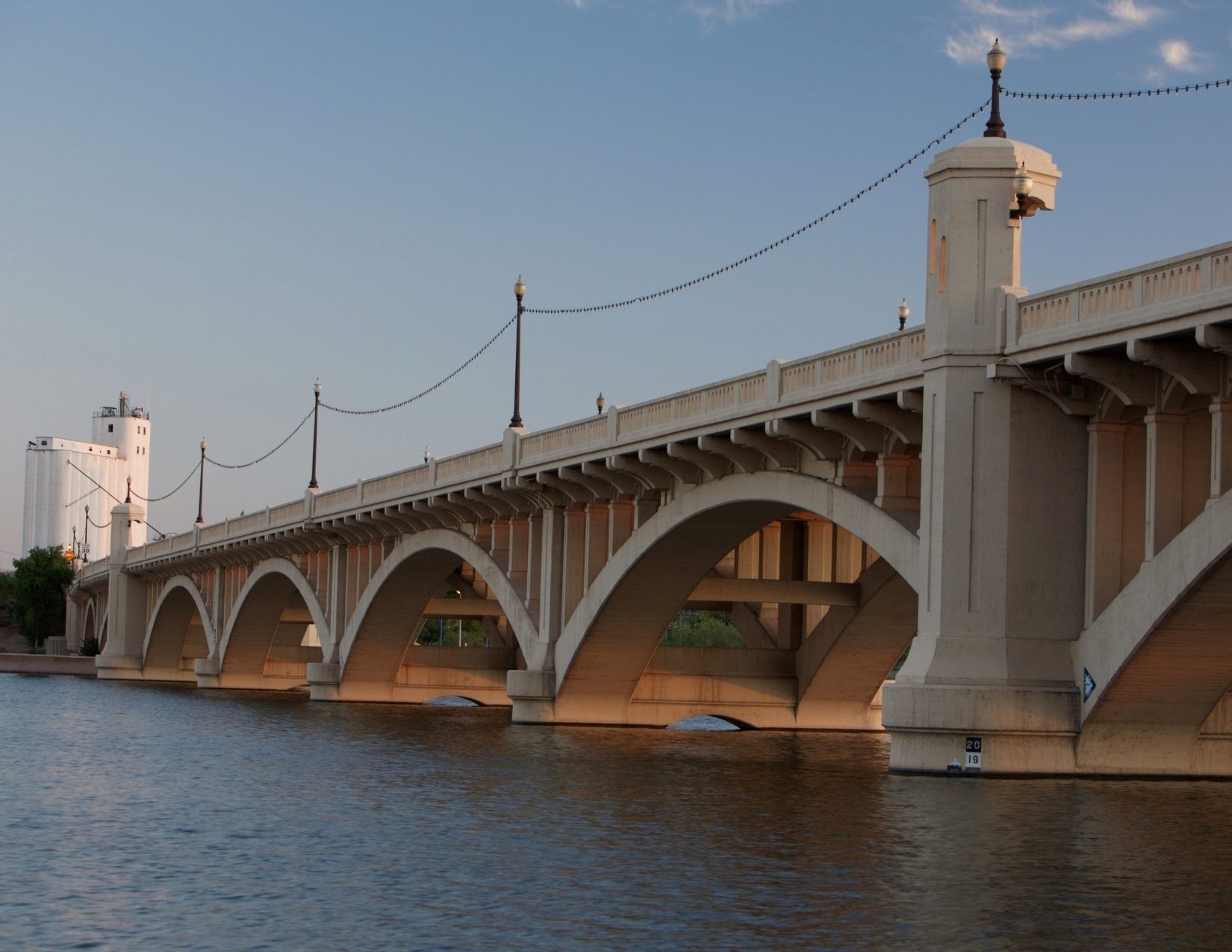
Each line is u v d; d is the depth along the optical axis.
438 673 73.69
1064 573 30.64
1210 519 26.38
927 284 31.39
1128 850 22.47
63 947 17.12
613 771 36.31
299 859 22.94
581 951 16.70
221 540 90.25
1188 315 25.22
